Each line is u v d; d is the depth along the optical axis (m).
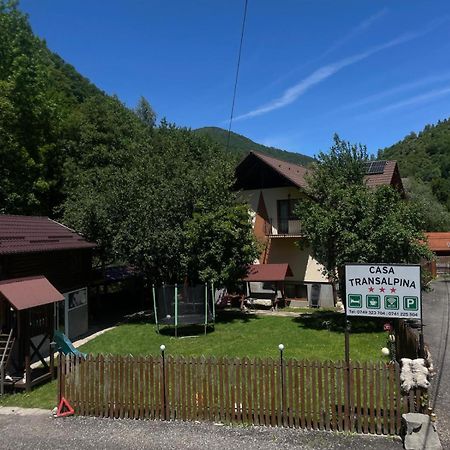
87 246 20.70
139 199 21.69
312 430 8.75
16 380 12.51
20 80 28.23
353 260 18.17
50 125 31.06
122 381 9.85
